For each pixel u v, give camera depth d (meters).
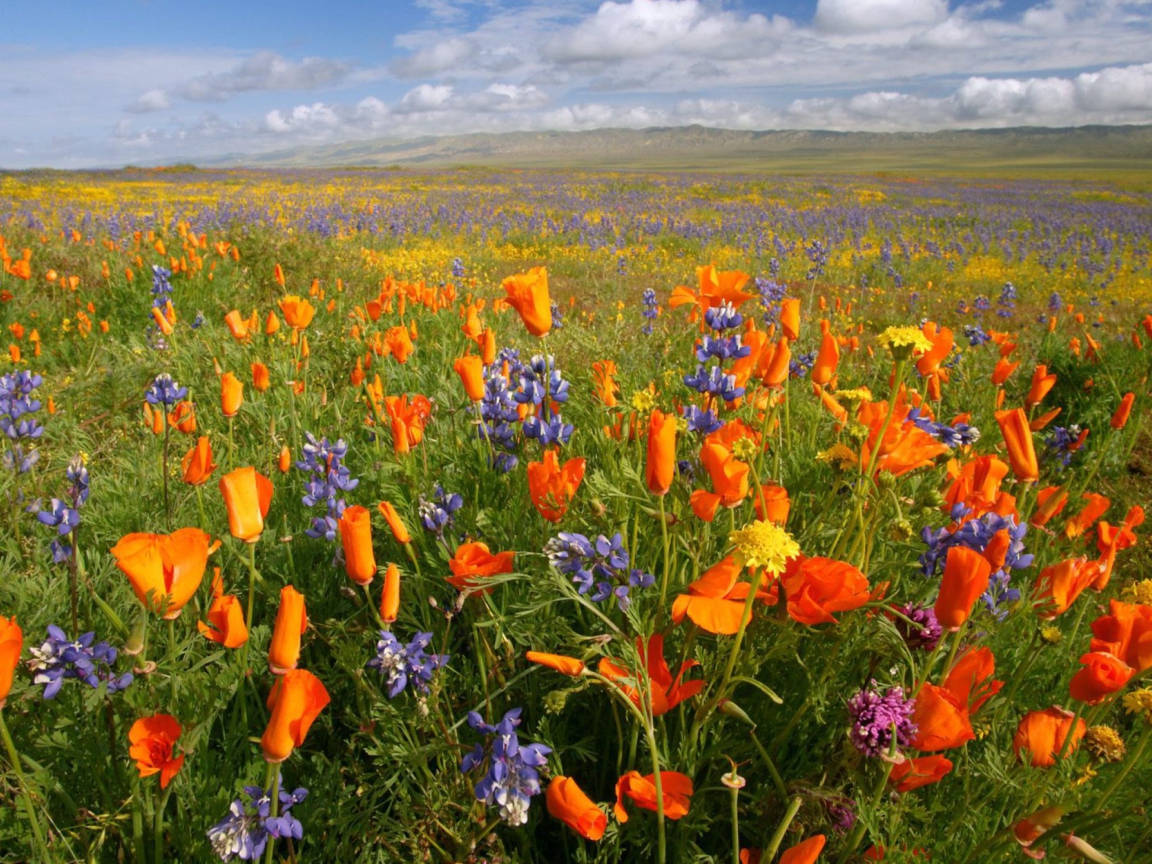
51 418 3.93
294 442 3.45
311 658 2.09
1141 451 4.94
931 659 1.42
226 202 25.36
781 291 6.21
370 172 62.69
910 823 1.63
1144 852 1.58
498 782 1.27
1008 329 9.34
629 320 6.57
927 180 56.97
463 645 2.15
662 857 1.42
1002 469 2.03
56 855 1.43
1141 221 28.06
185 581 1.39
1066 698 1.93
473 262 12.80
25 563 2.47
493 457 2.65
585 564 1.72
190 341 5.44
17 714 1.70
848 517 2.02
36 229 12.97
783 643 1.54
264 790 1.25
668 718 1.83
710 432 2.25
